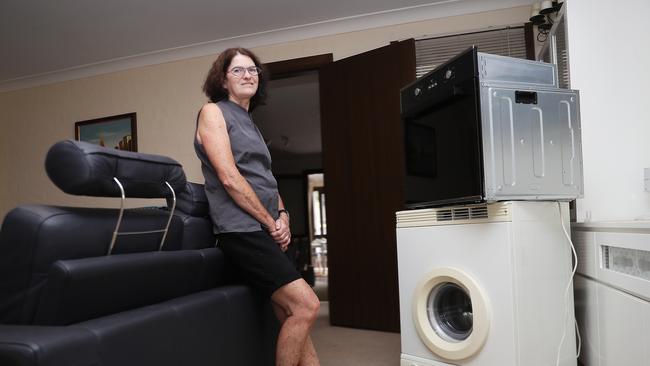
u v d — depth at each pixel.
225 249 1.46
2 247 0.90
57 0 3.16
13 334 0.79
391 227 3.08
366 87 3.27
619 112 2.01
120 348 0.89
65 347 0.78
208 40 3.93
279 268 1.40
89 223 0.98
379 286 3.10
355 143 3.30
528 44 3.11
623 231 1.37
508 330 1.50
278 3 3.29
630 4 2.03
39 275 0.89
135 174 1.08
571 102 1.69
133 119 4.27
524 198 1.57
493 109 1.57
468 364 1.60
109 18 3.46
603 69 2.04
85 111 4.50
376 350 2.53
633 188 1.98
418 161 1.94
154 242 1.21
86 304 0.93
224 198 1.45
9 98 4.82
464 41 3.26
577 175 1.68
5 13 3.32
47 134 4.64
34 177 4.68
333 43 3.65
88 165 0.94
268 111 6.03
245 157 1.50
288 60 3.74
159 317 1.02
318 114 6.21
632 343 1.32
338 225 3.36
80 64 4.39
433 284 1.73
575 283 1.88
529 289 1.53
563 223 1.66
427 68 3.32
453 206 1.70
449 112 1.71
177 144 4.12
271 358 1.59
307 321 1.40
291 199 8.92
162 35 3.80
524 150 1.59
